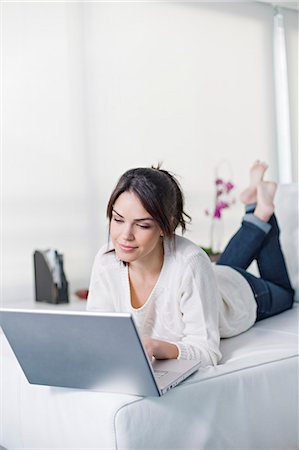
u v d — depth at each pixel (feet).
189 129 14.17
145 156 13.52
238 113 15.02
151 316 6.49
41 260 10.94
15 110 11.88
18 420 5.90
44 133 12.20
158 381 5.16
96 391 5.24
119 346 4.75
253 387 5.71
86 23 12.75
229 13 14.87
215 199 14.07
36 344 5.15
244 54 15.15
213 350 6.04
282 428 5.94
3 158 11.74
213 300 6.25
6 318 5.08
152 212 5.63
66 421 5.32
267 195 9.09
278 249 9.07
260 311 8.16
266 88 15.57
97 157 12.87
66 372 5.25
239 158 15.01
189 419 5.24
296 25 15.98
